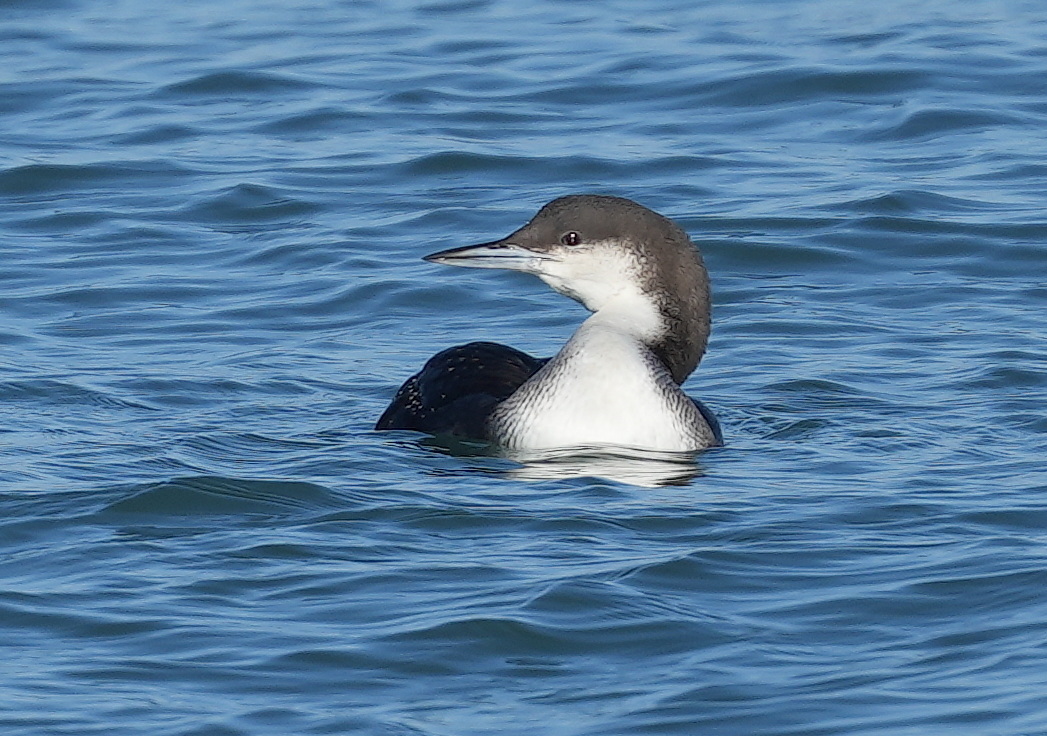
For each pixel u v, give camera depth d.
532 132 22.08
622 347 12.46
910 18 26.59
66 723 8.20
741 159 21.02
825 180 20.14
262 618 9.34
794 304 16.83
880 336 15.80
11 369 14.67
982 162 20.64
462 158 20.92
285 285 17.38
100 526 10.71
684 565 10.00
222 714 8.30
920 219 18.75
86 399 13.89
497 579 9.82
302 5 28.84
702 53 25.02
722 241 18.30
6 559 10.19
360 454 12.23
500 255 12.81
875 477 11.80
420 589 9.70
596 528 10.69
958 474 11.84
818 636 9.12
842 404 13.91
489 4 28.86
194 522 10.81
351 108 23.00
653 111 22.83
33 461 11.97
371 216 19.34
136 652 8.95
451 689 8.59
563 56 25.23
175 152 21.47
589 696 8.50
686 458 12.29
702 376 14.84
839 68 23.73
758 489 11.51
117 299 16.92
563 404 12.39
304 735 8.11
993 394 14.07
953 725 8.11
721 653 8.92
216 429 13.05
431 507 11.04
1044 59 24.17
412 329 16.28
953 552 10.21
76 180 20.58
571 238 12.74
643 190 19.98
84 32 26.88
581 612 9.36
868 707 8.31
